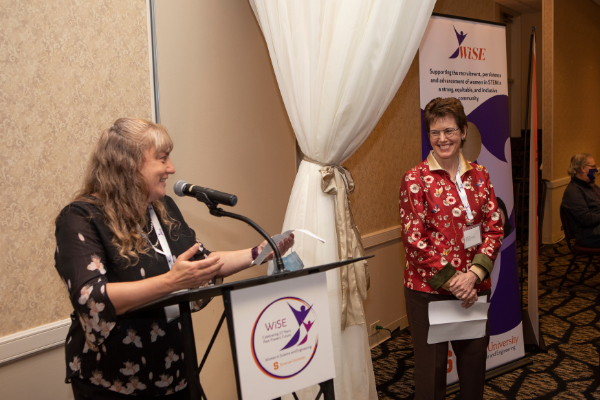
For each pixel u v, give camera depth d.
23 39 1.48
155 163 1.24
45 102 1.54
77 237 1.13
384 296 3.48
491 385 2.63
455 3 3.99
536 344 3.07
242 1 2.27
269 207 2.48
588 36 7.52
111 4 1.71
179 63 1.96
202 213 2.11
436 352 1.92
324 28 1.89
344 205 2.08
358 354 2.12
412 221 1.93
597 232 4.23
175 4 1.94
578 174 4.39
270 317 0.98
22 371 1.51
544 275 5.00
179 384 1.29
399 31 1.86
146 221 1.29
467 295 1.82
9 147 1.46
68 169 1.61
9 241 1.47
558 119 6.45
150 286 1.04
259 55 2.39
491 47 2.69
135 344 1.20
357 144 2.07
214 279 1.43
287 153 2.61
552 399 2.45
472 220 1.92
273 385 0.98
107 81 1.71
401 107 3.65
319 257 2.01
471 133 2.71
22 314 1.50
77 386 1.20
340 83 1.87
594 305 3.98
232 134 2.23
